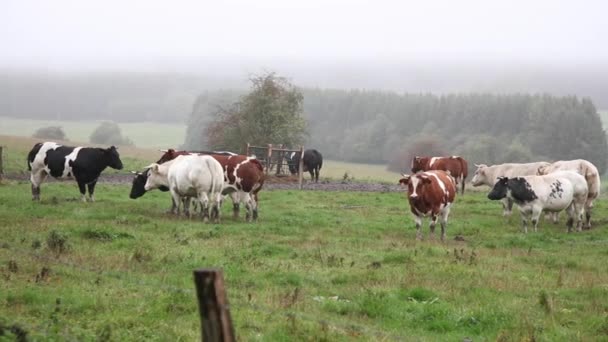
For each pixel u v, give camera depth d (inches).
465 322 489.4
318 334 426.6
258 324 445.1
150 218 944.9
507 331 465.7
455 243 882.8
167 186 1121.4
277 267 641.0
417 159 1567.4
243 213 1095.6
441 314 502.3
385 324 482.9
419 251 777.6
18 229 770.8
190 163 954.1
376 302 516.4
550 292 594.2
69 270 564.7
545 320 498.3
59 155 1083.9
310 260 697.0
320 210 1167.0
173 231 835.4
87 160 1087.6
